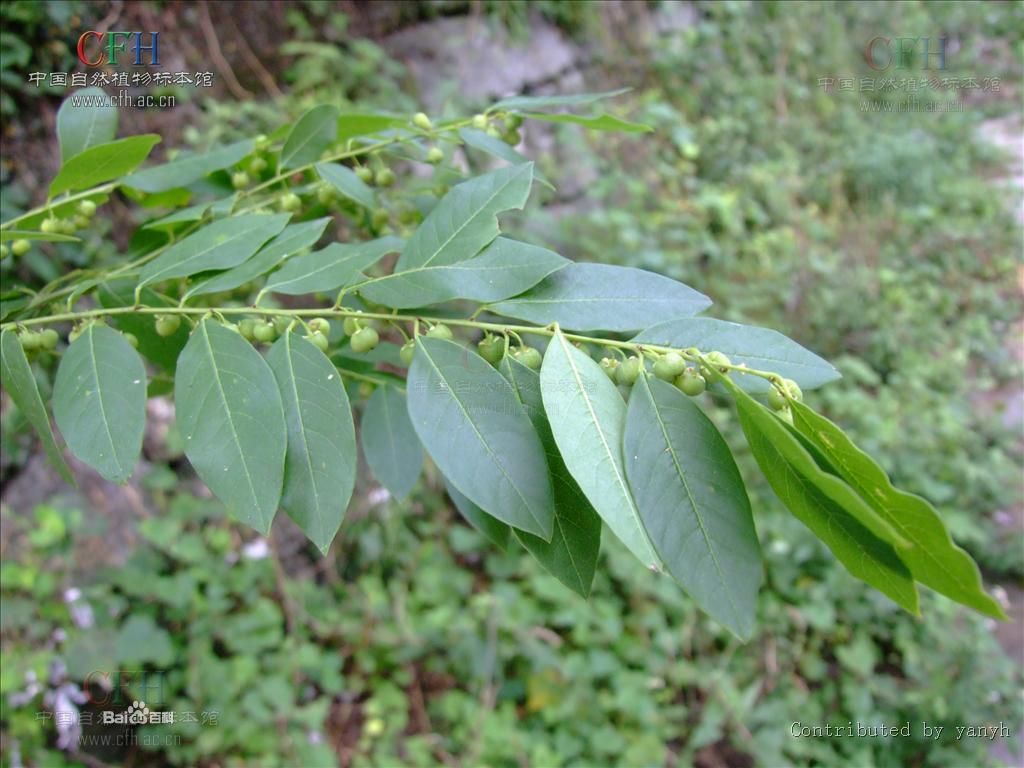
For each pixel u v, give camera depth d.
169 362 0.21
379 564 0.61
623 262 0.79
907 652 0.59
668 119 1.00
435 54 0.77
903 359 0.88
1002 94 1.55
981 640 0.60
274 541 0.59
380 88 0.71
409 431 0.22
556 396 0.14
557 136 0.87
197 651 0.51
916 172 1.15
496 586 0.59
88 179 0.21
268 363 0.15
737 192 1.01
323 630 0.56
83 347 0.16
